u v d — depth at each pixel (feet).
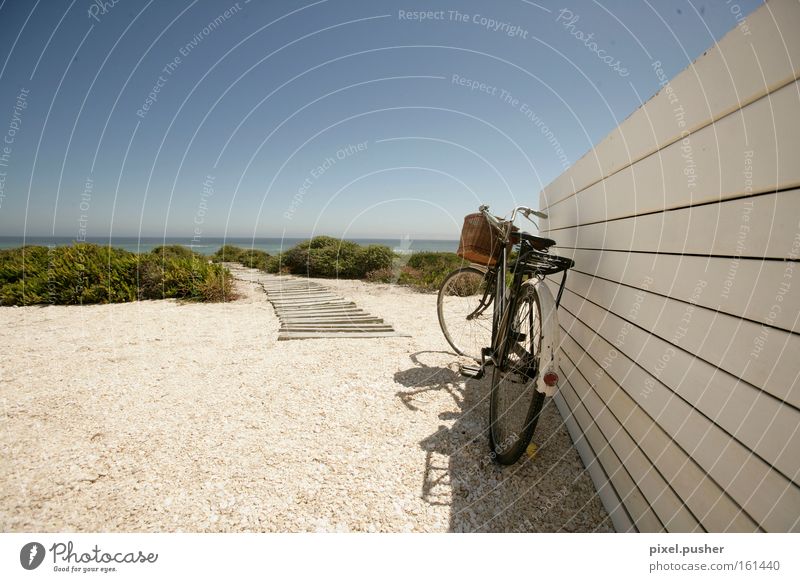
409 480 6.09
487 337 14.49
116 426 7.55
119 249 28.17
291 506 5.49
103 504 5.45
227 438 7.17
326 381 9.94
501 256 8.19
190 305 21.85
